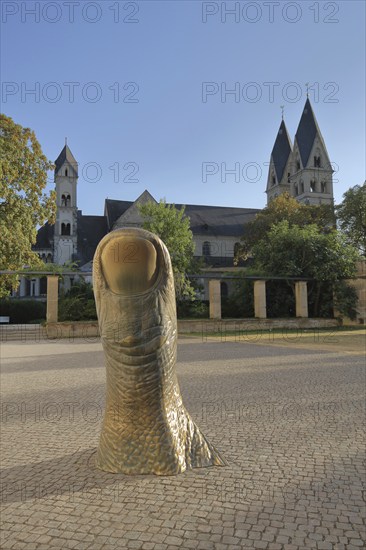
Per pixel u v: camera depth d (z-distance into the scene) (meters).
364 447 4.78
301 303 27.05
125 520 3.16
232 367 11.02
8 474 4.10
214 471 4.05
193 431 4.30
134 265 3.50
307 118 73.69
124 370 3.79
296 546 2.82
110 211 65.81
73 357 13.91
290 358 12.85
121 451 3.97
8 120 25.77
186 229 31.42
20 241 23.98
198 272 36.12
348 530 3.02
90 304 26.59
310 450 4.69
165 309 3.77
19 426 5.84
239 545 2.83
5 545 2.88
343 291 27.36
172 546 2.82
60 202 65.06
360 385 8.40
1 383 9.11
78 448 4.84
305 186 71.19
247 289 29.41
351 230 44.06
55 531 3.04
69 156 66.56
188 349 15.80
